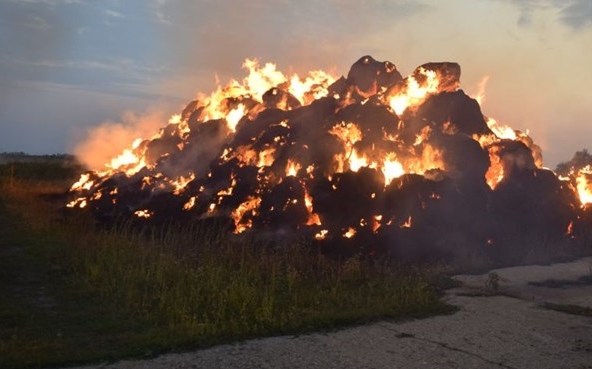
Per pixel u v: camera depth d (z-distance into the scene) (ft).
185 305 33.42
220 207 57.88
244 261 44.80
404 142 61.11
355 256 47.91
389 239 51.29
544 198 60.80
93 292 37.37
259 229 54.03
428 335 30.58
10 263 44.65
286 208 55.01
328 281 42.32
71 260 44.75
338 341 29.17
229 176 61.62
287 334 30.12
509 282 45.09
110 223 61.62
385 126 61.36
